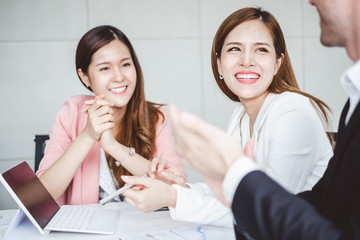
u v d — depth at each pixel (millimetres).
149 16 3090
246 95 1204
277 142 1035
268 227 455
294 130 1032
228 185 481
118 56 1603
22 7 2932
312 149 1046
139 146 1740
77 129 1709
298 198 470
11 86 2957
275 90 1234
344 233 438
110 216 1188
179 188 1056
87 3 3006
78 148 1439
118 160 1504
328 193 569
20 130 2988
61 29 2988
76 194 1554
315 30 3328
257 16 1203
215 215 1024
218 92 3217
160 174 1370
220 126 3248
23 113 2984
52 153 1603
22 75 2965
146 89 3137
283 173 1011
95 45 1587
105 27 1644
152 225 1108
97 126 1419
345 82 595
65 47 3000
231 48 1209
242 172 470
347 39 573
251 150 530
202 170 502
